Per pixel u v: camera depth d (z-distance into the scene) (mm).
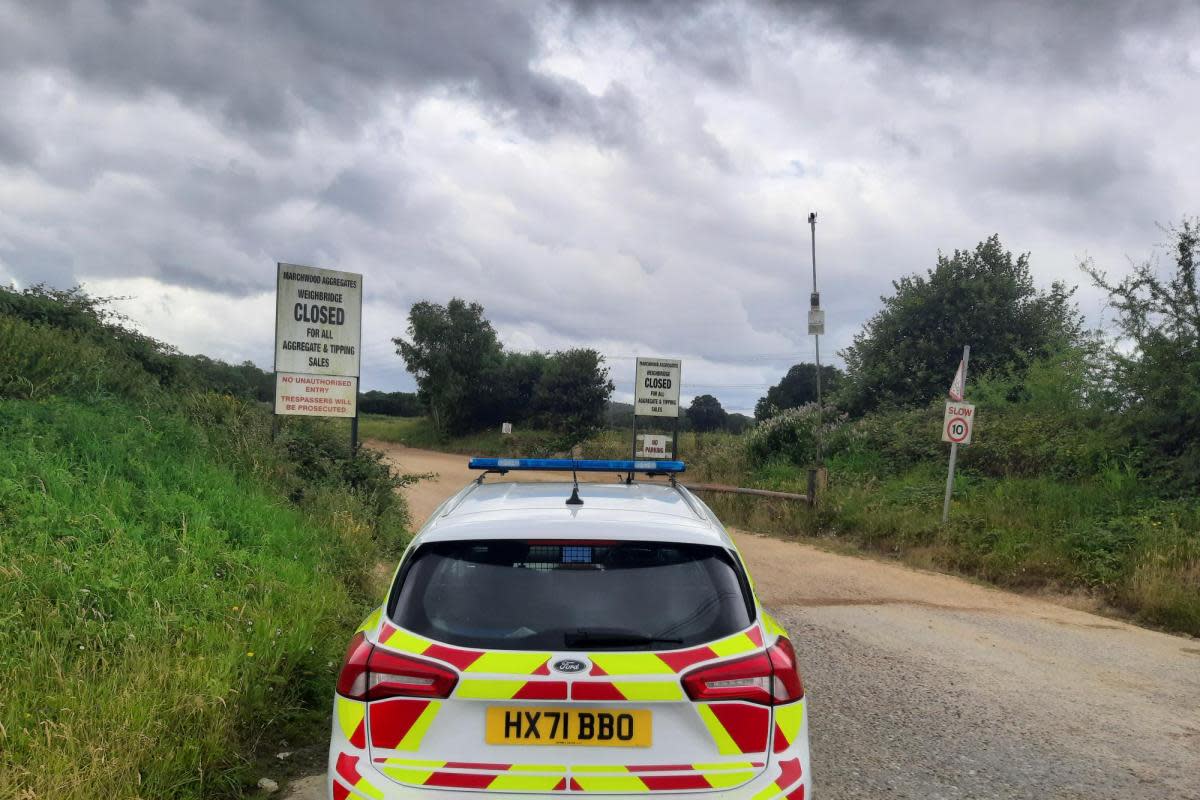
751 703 2928
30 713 4094
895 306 25859
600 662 2893
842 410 25859
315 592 6559
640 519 3336
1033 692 6266
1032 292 24812
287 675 5180
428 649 2941
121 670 4594
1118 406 14477
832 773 4730
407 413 96688
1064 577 10219
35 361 9844
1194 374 12578
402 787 2826
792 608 8945
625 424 58156
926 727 5480
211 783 4141
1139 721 5691
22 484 6609
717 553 3262
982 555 11234
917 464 16984
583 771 2826
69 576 5469
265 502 8641
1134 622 8906
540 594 3064
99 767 3732
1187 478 12109
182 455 8953
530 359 57938
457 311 56750
